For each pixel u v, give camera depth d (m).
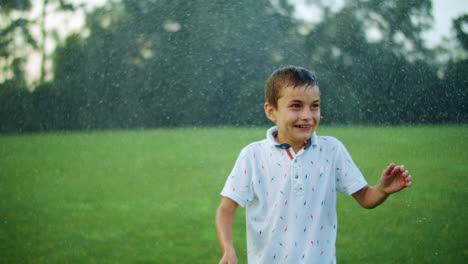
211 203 3.47
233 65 11.23
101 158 6.02
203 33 11.24
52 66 11.25
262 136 8.24
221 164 5.32
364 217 2.85
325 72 9.97
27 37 11.41
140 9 11.31
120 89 11.31
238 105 11.21
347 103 9.51
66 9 11.43
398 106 8.63
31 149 7.09
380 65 9.16
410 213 2.89
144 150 6.78
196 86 11.32
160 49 11.39
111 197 3.76
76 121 10.96
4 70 11.03
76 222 2.98
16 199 3.73
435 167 4.43
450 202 3.15
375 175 4.21
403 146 5.71
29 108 10.73
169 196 3.75
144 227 2.84
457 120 7.62
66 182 4.44
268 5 10.89
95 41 11.34
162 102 11.35
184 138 8.30
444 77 8.11
